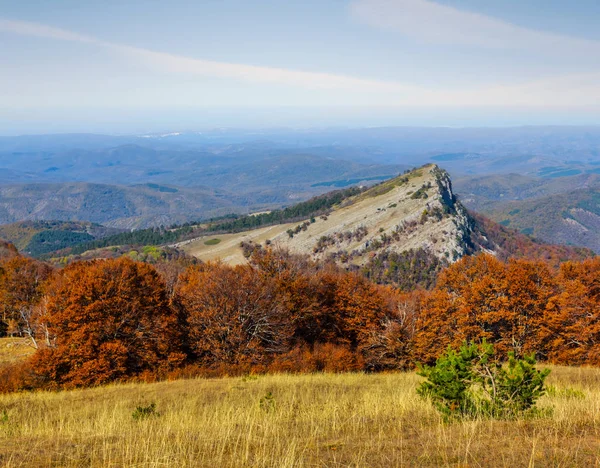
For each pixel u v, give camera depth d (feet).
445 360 39.04
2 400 76.33
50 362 103.19
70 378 104.78
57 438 36.91
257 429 37.88
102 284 116.98
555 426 32.17
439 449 28.40
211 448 30.99
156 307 126.00
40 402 73.72
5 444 35.06
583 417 34.60
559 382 78.59
